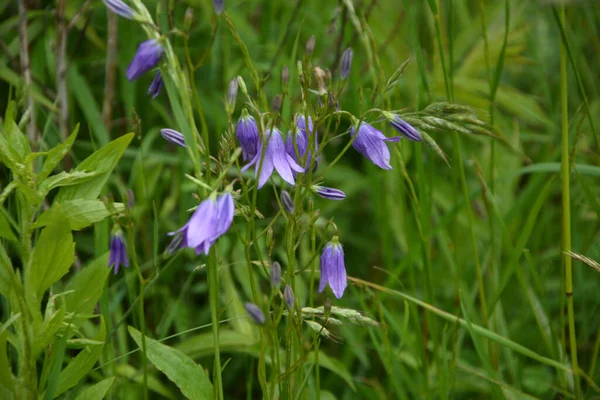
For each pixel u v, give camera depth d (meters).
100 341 0.96
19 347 0.95
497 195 1.24
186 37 0.90
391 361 1.11
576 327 1.20
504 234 1.08
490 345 1.10
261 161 0.91
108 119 1.21
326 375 1.18
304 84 0.92
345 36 1.15
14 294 0.96
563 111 1.03
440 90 1.22
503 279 1.08
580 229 1.24
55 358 0.95
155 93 0.93
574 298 1.20
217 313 0.96
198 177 0.92
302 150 0.93
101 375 1.08
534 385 1.14
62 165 1.17
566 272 1.04
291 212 0.92
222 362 1.17
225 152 0.92
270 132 0.91
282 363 1.08
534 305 1.10
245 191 0.92
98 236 1.04
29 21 1.24
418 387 1.12
